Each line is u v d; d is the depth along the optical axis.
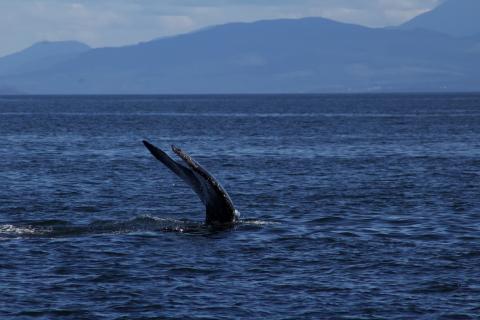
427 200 101.69
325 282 60.88
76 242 72.19
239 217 83.81
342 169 140.88
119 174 132.25
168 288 59.28
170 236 74.69
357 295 57.78
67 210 93.56
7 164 146.38
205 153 177.25
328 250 70.56
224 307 55.25
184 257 67.56
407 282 60.81
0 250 69.12
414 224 83.50
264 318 53.31
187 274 62.88
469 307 55.31
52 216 89.06
